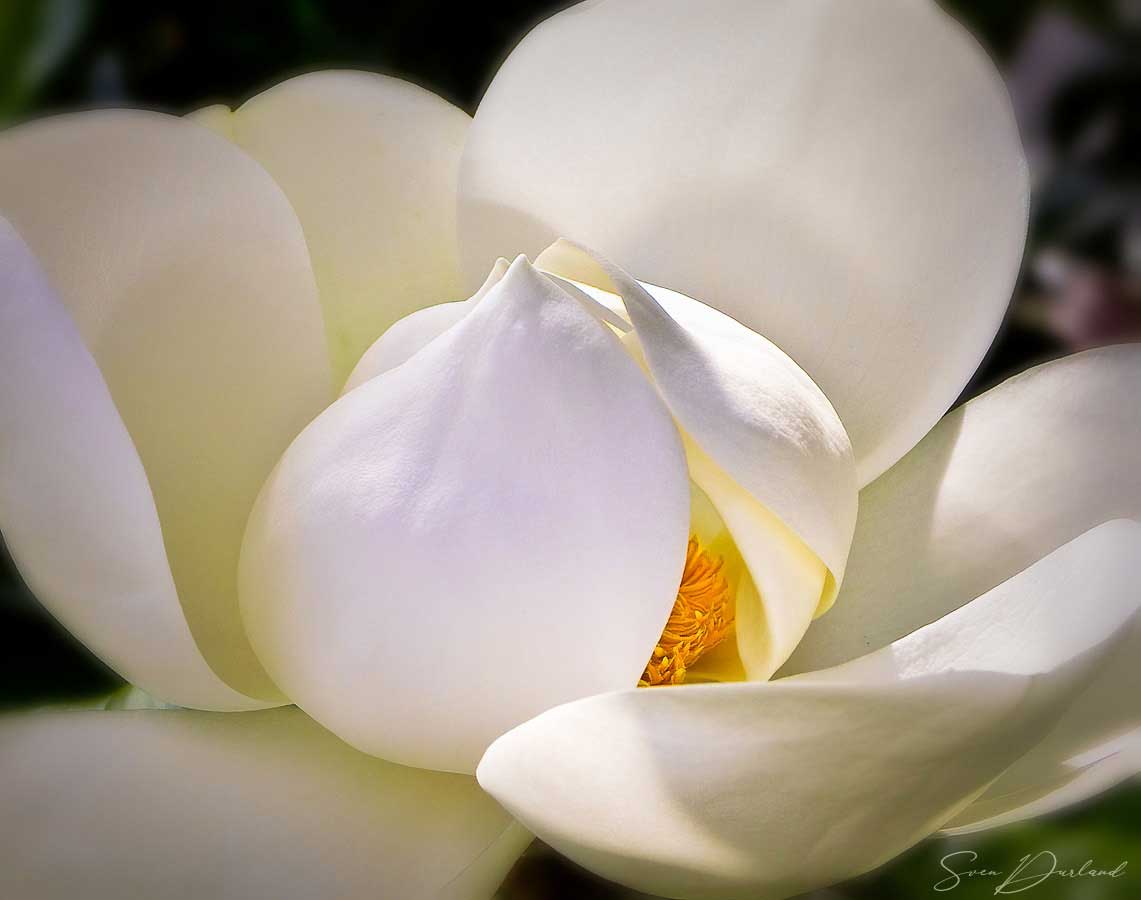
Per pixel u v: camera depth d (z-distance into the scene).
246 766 0.74
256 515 0.74
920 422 0.79
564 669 0.72
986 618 0.72
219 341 0.77
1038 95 0.85
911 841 0.71
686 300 0.76
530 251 0.79
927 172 0.78
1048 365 0.79
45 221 0.74
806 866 0.71
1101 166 0.85
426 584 0.72
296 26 0.83
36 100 0.81
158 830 0.73
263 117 0.78
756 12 0.77
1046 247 0.85
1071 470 0.78
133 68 0.82
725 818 0.69
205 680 0.73
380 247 0.79
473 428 0.72
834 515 0.74
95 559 0.72
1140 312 0.84
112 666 0.74
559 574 0.72
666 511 0.72
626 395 0.73
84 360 0.71
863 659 0.74
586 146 0.79
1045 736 0.72
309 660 0.73
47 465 0.72
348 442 0.73
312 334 0.78
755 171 0.79
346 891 0.73
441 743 0.73
